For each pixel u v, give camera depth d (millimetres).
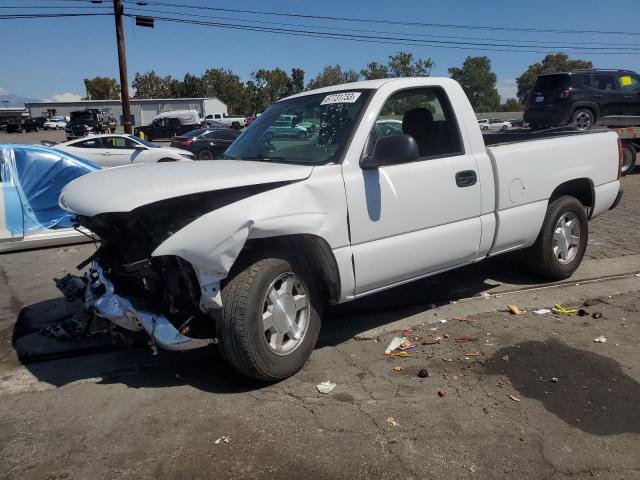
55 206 8000
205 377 3824
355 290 3939
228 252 3189
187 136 23047
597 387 3562
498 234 4832
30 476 2773
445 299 5309
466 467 2783
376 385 3641
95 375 3902
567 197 5527
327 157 3889
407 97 4383
